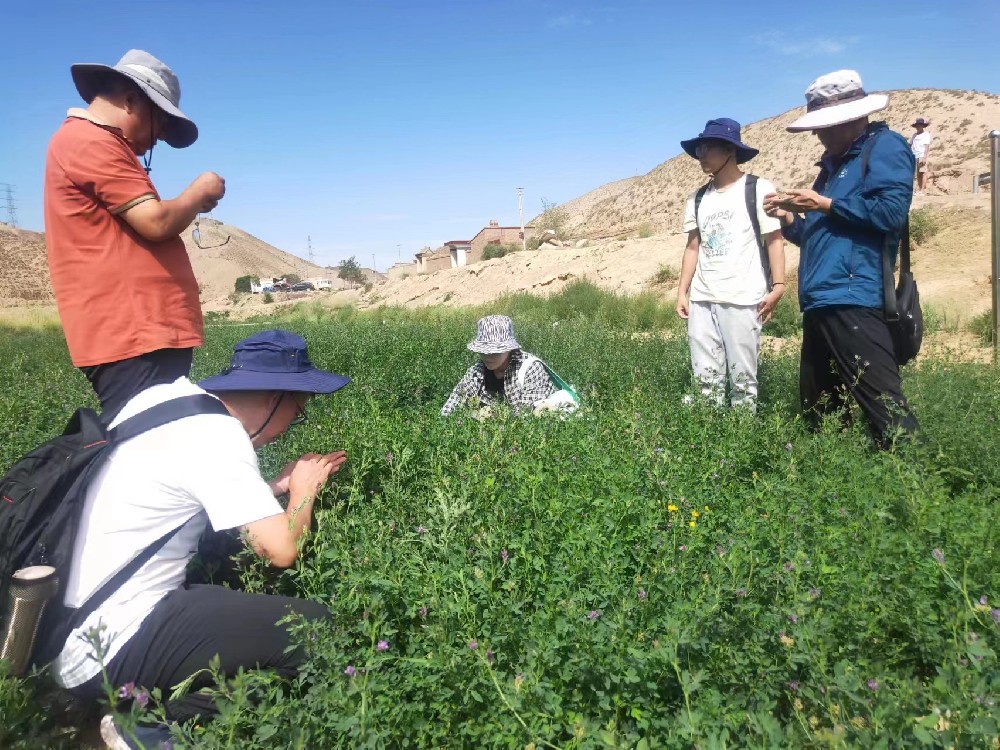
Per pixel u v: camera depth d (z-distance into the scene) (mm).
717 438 4625
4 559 2504
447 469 3930
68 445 2736
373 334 12477
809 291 5223
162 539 2711
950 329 12812
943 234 18984
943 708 2141
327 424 4469
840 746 2016
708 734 2133
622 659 2402
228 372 3350
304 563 3143
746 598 2701
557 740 2330
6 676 2488
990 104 98375
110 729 2582
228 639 2680
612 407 5637
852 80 5098
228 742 2234
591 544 2979
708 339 6293
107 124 3645
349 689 2346
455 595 2627
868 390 5051
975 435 4645
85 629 2604
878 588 2809
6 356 14617
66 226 3592
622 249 31141
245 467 2818
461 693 2398
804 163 104375
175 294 3801
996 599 2693
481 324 5730
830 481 3721
